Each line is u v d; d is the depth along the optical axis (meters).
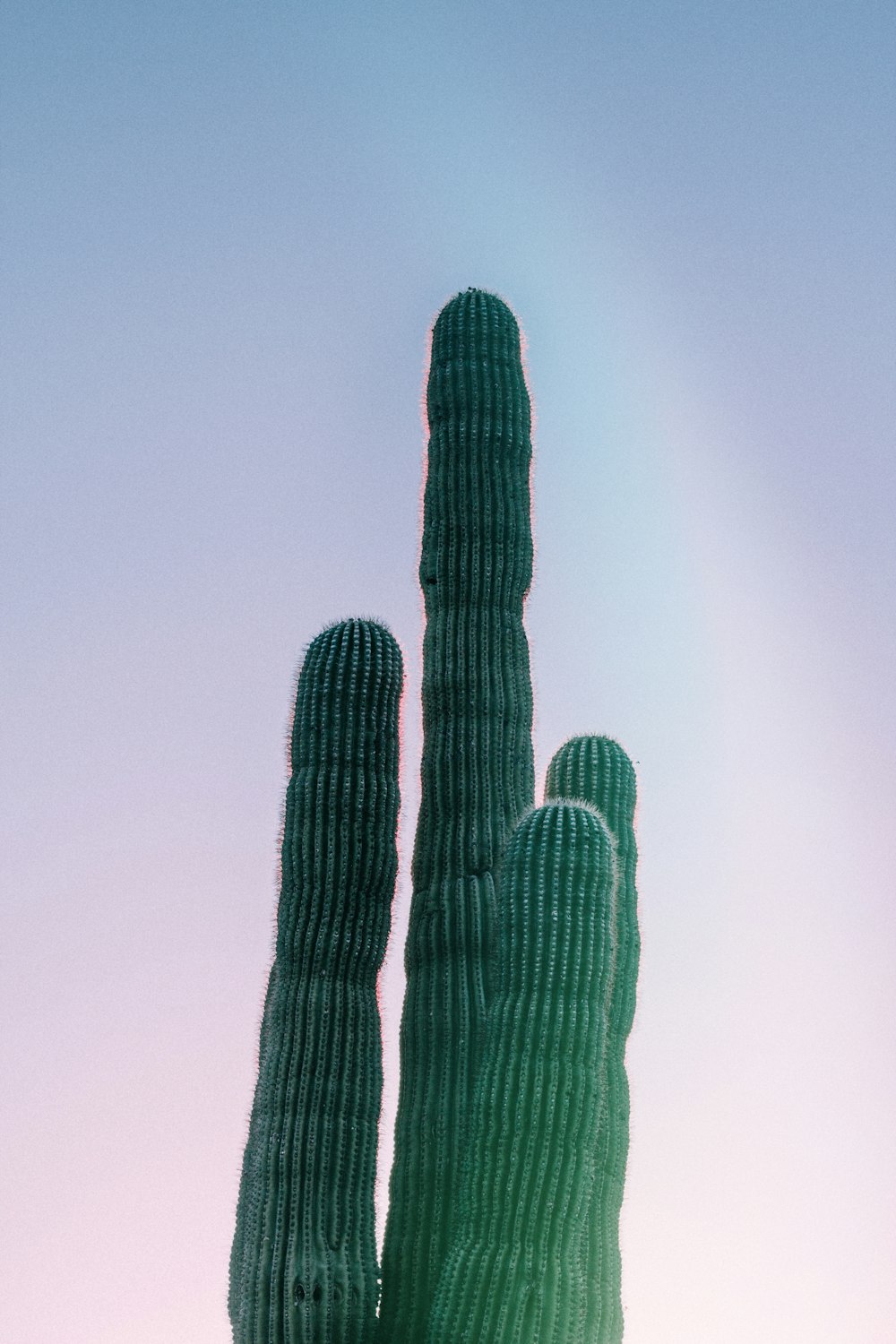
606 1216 9.77
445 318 13.42
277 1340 9.80
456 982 11.09
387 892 11.05
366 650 11.48
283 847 11.13
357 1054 10.57
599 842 10.21
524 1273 9.16
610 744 12.07
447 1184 10.45
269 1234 10.08
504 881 10.26
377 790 11.12
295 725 11.42
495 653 12.23
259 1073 10.79
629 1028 10.93
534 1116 9.49
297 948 10.75
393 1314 10.23
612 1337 9.44
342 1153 10.30
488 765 11.87
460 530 12.55
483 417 12.90
